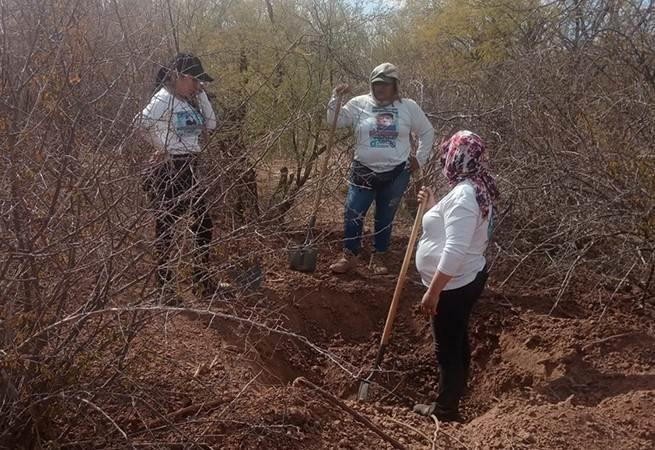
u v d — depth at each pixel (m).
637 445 3.63
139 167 3.09
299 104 6.48
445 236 3.98
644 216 4.99
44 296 2.80
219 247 3.54
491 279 5.83
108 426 3.01
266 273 5.72
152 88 3.61
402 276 4.37
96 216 2.91
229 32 6.89
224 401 3.49
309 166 6.41
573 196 5.40
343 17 8.75
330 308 5.66
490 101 7.50
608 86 6.25
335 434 3.45
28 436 2.84
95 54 3.06
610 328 4.89
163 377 3.65
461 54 11.29
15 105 2.79
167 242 3.36
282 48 7.01
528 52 7.34
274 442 3.25
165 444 3.03
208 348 4.17
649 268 5.27
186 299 3.52
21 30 2.93
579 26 8.48
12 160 2.66
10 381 2.65
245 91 6.18
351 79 8.12
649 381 4.27
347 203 5.93
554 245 5.52
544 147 5.68
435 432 3.69
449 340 4.17
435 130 7.43
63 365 2.82
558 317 5.26
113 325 3.01
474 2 10.67
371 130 5.77
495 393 4.89
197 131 4.22
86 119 2.95
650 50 6.06
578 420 3.78
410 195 7.32
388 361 5.41
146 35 3.93
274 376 4.46
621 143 5.37
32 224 2.81
